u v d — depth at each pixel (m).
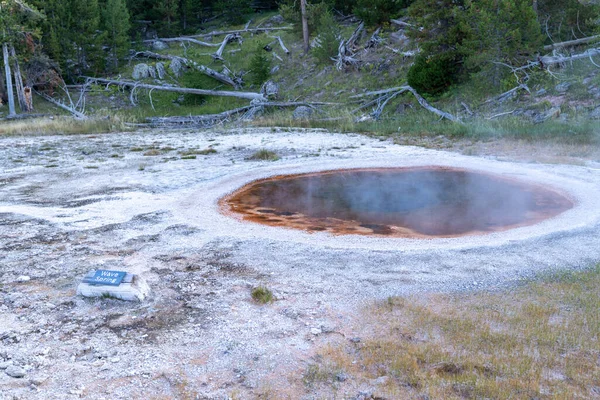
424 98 25.14
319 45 34.75
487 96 23.02
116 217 9.56
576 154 14.87
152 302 6.12
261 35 41.38
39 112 32.53
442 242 7.79
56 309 6.00
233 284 6.53
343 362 4.75
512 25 22.48
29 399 4.32
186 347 5.11
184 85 35.91
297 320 5.58
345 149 17.25
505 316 5.51
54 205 10.67
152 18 45.00
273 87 32.81
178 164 15.30
